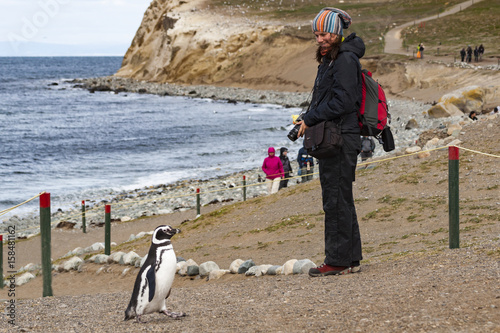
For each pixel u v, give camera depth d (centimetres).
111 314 576
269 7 12700
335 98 635
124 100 9456
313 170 2008
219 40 11162
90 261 1291
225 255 1150
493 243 715
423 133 1900
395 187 1377
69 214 2506
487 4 10488
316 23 643
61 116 7381
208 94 9756
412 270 645
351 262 692
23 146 4938
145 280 482
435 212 1142
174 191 2858
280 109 7488
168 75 11744
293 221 1307
